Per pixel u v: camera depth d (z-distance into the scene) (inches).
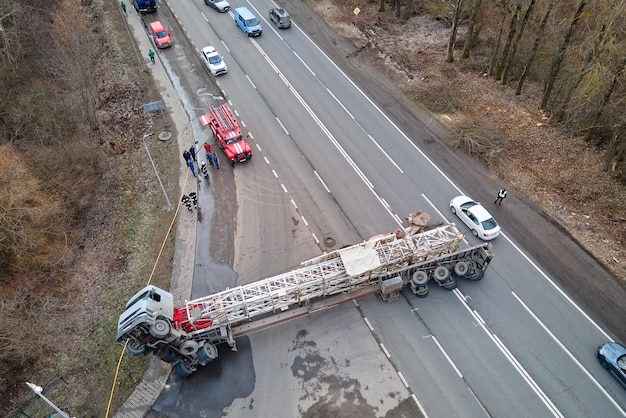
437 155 1251.8
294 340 878.4
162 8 1868.8
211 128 1279.5
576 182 1151.0
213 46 1669.5
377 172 1207.6
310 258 1008.9
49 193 1074.1
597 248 1012.5
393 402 787.4
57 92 1285.7
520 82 1385.3
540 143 1259.8
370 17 1823.3
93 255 1039.6
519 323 890.7
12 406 801.6
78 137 1235.9
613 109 1169.4
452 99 1419.8
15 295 933.8
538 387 802.2
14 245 944.3
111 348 868.6
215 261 1013.8
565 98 1259.8
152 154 1273.4
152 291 770.2
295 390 807.1
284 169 1222.9
